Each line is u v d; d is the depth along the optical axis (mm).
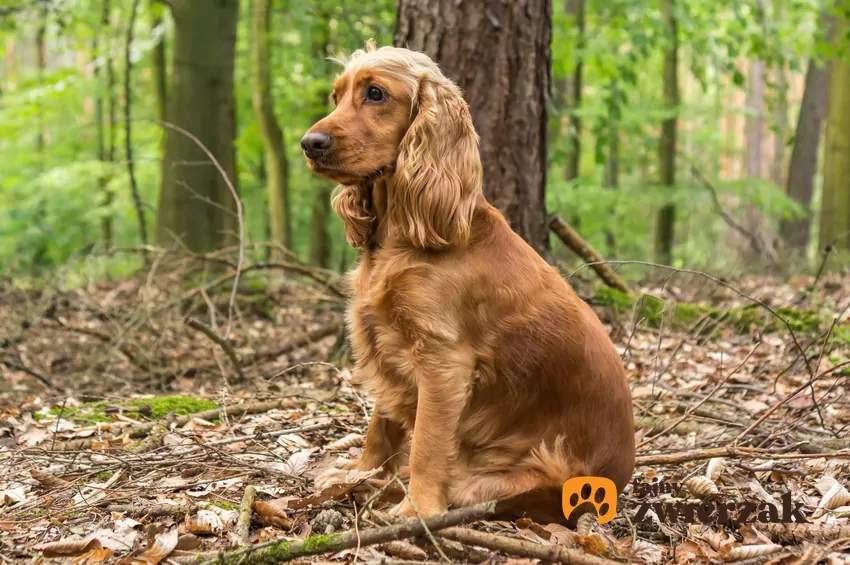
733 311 6852
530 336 3104
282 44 13031
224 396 4688
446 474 3023
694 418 4383
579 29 13117
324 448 4023
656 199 13828
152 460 3652
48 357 6590
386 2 11102
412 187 3053
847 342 6059
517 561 2732
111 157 15156
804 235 17281
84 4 13539
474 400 3156
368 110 3129
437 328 3018
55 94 13930
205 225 9844
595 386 3133
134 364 6363
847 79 13203
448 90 3166
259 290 8625
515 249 3201
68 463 3783
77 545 2770
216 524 2967
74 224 17438
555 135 12750
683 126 22344
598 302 6965
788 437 4133
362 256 3410
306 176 13695
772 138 26766
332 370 5969
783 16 18859
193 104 9844
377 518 2863
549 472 3066
